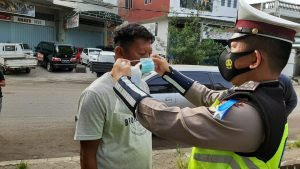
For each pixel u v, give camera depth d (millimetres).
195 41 21266
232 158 1402
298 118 10570
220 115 1331
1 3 23125
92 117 2016
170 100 6629
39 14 26156
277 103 1427
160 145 6742
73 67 21250
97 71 17500
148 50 2098
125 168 2143
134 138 2164
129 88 1509
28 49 22359
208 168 1451
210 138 1336
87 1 26797
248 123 1326
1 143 6348
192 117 1358
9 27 24359
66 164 5168
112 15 28219
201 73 7109
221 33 23406
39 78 18281
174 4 25781
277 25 1395
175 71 2002
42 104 10422
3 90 12961
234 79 1521
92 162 2070
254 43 1425
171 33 21781
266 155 1376
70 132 7320
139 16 30078
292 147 6609
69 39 27672
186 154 5793
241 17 1459
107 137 2111
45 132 7230
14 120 8156
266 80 1452
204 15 25922
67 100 11430
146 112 1438
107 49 26828
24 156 5727
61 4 25875
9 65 18531
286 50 1444
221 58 1568
